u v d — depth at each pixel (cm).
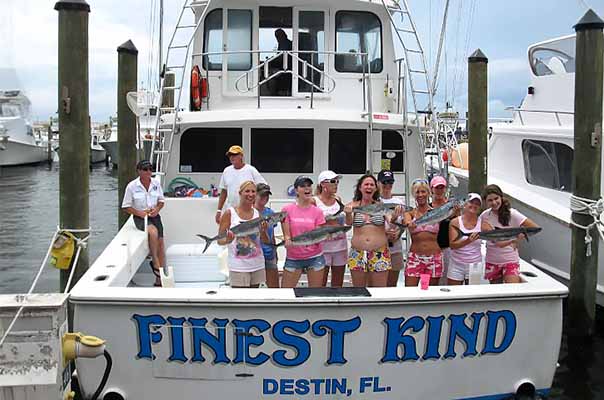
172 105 844
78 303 407
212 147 724
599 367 637
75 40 531
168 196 710
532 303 440
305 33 777
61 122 538
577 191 692
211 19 772
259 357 416
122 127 848
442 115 1490
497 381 447
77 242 543
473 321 430
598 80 673
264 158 724
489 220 527
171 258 646
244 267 492
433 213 480
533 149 920
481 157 845
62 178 543
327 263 535
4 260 1143
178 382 422
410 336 421
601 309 772
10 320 351
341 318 411
